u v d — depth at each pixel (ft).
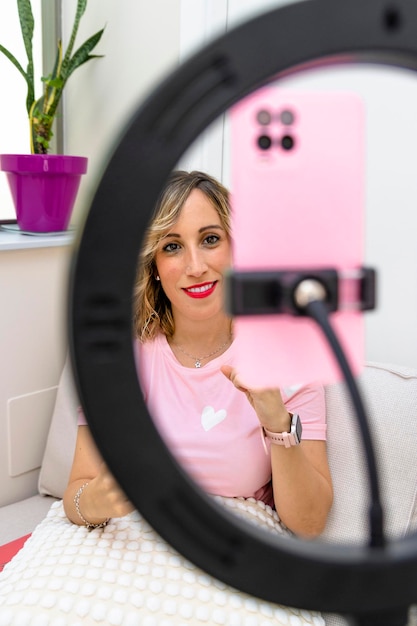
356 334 0.96
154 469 0.90
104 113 5.95
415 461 3.42
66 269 0.88
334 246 0.94
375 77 3.98
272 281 0.91
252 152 0.92
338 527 3.61
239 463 3.66
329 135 0.93
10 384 5.41
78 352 0.86
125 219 0.84
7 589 3.10
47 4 6.13
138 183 0.84
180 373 3.84
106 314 0.86
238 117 0.91
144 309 3.95
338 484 3.70
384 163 4.07
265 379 0.95
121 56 5.68
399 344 4.18
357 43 0.85
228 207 3.66
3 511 5.21
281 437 3.21
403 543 0.96
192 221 3.58
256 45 0.84
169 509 0.92
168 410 3.80
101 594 2.98
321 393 3.78
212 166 4.84
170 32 5.24
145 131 0.83
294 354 0.95
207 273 3.66
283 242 0.93
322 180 0.93
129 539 3.33
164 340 3.99
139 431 0.89
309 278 0.91
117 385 0.88
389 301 4.18
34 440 5.64
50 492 5.41
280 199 0.92
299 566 0.93
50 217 5.64
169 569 3.12
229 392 3.78
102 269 0.85
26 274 5.40
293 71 0.87
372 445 0.89
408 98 3.89
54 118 5.92
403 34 0.86
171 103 0.83
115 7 5.63
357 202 0.94
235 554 0.93
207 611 2.96
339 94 0.93
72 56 6.08
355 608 0.95
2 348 5.32
